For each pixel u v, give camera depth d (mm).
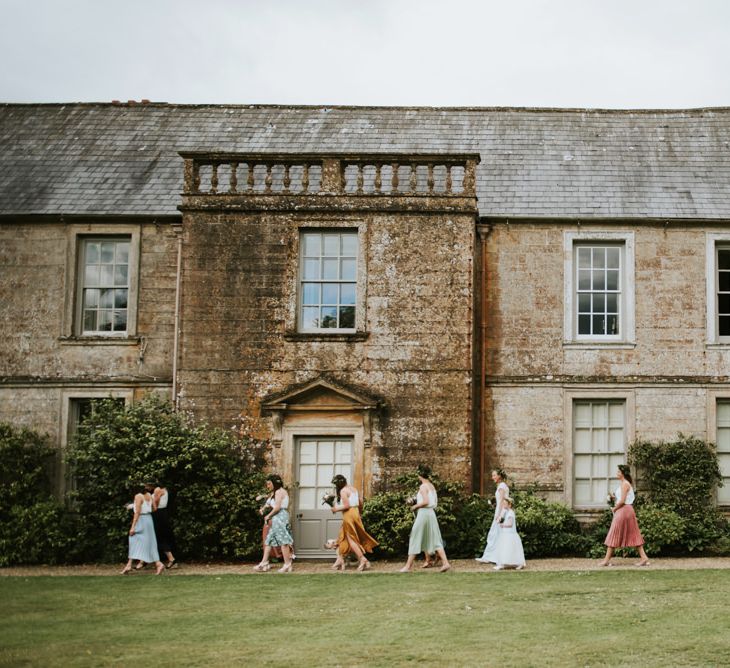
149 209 20109
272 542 16172
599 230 19922
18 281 20031
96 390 19656
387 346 18438
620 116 22609
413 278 18578
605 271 20016
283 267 18703
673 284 19781
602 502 19391
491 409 19484
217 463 17891
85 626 11352
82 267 20172
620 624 11188
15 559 17594
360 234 18703
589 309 19938
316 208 18734
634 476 19250
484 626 11141
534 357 19609
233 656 9883
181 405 18500
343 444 18453
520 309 19750
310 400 18359
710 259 19859
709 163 21250
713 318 19703
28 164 21500
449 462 18141
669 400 19484
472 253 18594
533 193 20406
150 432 17641
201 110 23125
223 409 18453
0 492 18344
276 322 18594
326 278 18828
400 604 12570
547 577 14781
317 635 10805
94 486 17766
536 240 19922
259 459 18312
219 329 18625
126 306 20016
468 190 18703
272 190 20031
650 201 20219
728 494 19453
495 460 19344
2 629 11188
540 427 19406
